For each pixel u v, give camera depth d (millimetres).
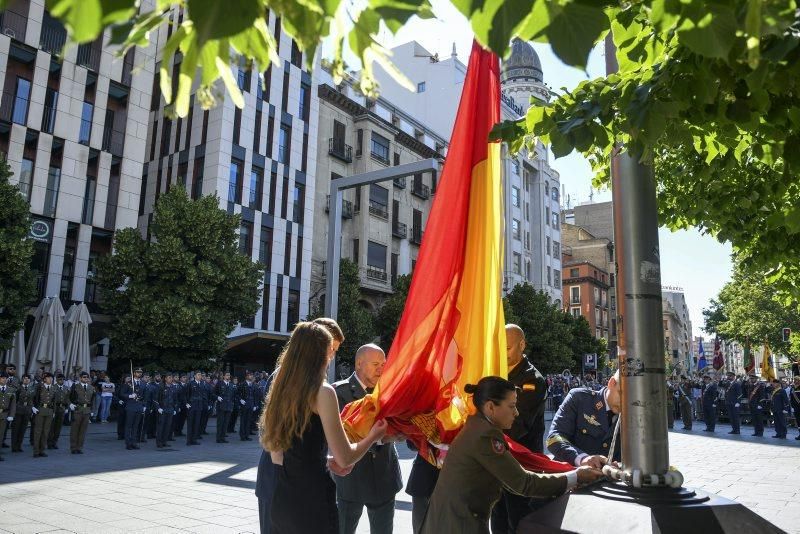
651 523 2430
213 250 23719
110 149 27031
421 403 3750
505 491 4125
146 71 28109
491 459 2916
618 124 2699
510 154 3168
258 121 32750
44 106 24781
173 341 22516
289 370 3039
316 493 2980
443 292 3758
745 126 2789
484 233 3746
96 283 23766
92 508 7629
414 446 4035
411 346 3754
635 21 2701
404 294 35188
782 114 2623
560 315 47344
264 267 25781
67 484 9477
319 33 1393
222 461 12602
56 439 14516
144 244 23516
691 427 22391
